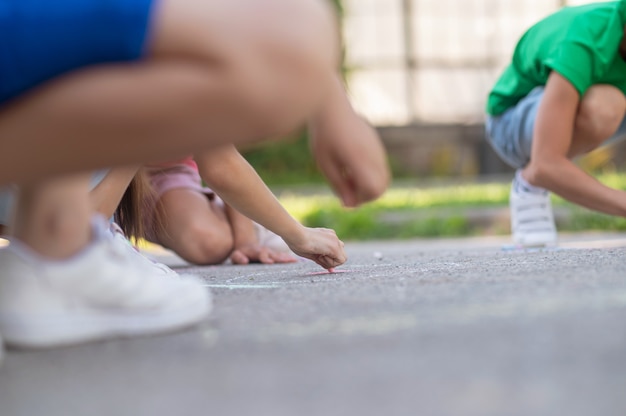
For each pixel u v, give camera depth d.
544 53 2.44
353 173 0.91
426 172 11.36
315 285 1.42
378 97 11.63
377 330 0.92
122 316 1.00
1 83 0.86
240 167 1.55
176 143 0.84
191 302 1.03
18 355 0.95
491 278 1.34
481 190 7.30
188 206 2.59
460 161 11.41
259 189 1.57
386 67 11.60
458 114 11.80
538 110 2.30
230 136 0.85
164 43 0.83
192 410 0.67
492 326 0.91
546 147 2.27
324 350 0.85
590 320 0.92
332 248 1.68
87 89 0.82
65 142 0.84
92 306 0.99
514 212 2.77
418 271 1.61
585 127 2.44
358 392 0.69
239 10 0.83
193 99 0.82
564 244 2.90
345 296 1.21
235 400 0.69
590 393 0.65
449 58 11.77
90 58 0.86
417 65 11.68
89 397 0.73
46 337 0.97
